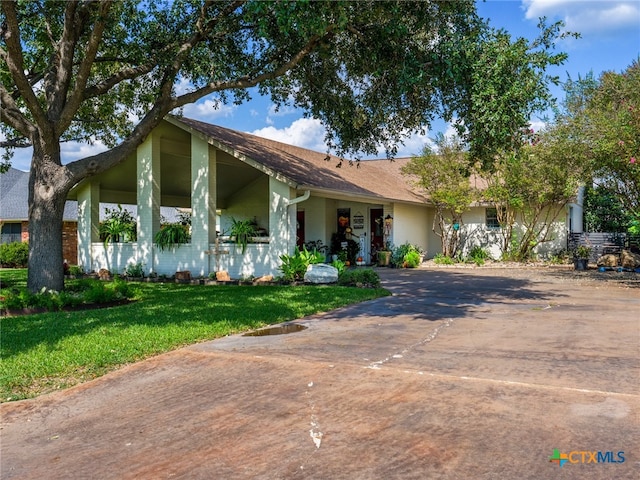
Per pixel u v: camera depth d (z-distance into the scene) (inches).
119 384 207.6
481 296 456.1
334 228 861.8
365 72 450.6
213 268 602.9
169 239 616.1
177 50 457.7
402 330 301.0
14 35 366.0
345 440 145.8
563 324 315.0
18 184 1144.8
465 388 187.0
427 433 148.5
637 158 498.0
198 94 459.5
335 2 318.3
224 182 812.6
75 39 435.8
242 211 852.6
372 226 856.3
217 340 280.1
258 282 553.9
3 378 209.3
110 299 417.4
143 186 642.8
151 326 301.4
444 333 290.7
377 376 204.4
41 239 430.6
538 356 233.6
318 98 501.7
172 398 189.0
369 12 373.1
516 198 784.3
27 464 139.8
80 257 716.0
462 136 420.2
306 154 798.5
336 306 394.6
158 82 523.8
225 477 127.3
